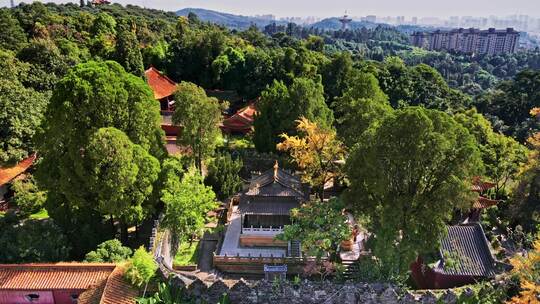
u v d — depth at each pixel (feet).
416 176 98.68
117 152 111.55
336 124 207.00
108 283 94.58
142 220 133.08
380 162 97.81
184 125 159.33
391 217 98.99
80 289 95.25
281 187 144.25
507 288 104.27
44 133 120.06
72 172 115.65
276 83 192.03
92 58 256.11
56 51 223.10
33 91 178.60
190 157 164.25
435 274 114.62
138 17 520.42
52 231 113.70
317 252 116.37
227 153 182.80
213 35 299.79
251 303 103.24
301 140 158.40
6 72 173.78
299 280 104.06
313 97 185.47
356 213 114.32
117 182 113.19
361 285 102.58
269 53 305.94
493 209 164.04
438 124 97.35
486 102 323.78
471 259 116.47
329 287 102.73
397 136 94.84
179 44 304.50
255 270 130.52
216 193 168.25
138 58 252.01
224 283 102.01
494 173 174.91
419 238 100.68
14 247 106.73
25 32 290.15
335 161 166.71
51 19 321.93
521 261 99.04
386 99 181.78
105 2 600.39
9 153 156.15
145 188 120.88
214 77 288.51
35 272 97.60
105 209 114.73
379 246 103.19
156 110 132.87
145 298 96.48
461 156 95.14
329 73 262.47
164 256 118.62
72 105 115.24
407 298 102.06
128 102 124.98
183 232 131.03
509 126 291.99
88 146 110.52
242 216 141.59
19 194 145.07
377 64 328.08
